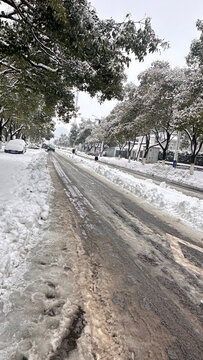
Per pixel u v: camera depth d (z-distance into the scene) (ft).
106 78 23.43
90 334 6.28
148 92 69.77
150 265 10.90
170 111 69.51
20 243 10.52
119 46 18.66
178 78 61.77
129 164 97.76
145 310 7.64
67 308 7.11
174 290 9.08
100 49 17.95
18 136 141.69
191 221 19.54
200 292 9.19
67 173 42.29
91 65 22.34
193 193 39.60
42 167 40.52
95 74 22.98
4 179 25.75
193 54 58.49
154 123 72.54
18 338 5.80
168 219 19.51
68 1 15.29
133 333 6.57
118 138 92.02
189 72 62.44
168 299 8.45
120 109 85.92
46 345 5.71
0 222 12.12
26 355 5.35
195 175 64.69
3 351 5.37
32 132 144.05
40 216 15.06
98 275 9.28
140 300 8.13
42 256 10.11
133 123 75.97
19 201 17.10
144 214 20.16
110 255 11.25
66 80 26.63
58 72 26.32
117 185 35.27
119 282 9.02
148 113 67.51
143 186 33.58
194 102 47.83
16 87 39.40
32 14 17.94
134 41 18.31
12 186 22.99
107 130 105.50
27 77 29.68
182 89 54.60
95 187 31.04
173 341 6.52
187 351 6.23
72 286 8.25
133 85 81.20
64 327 6.37
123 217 18.34
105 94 27.17
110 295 8.13
